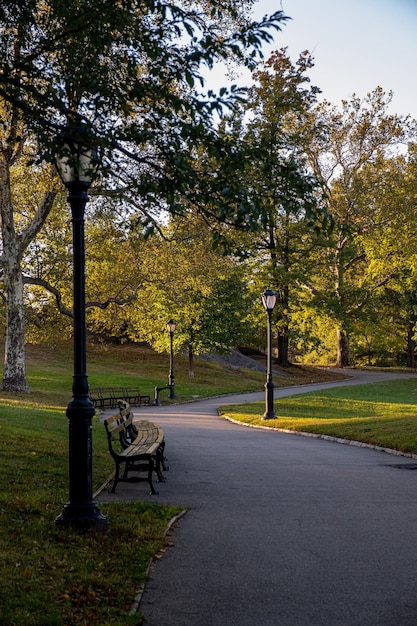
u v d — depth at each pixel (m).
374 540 7.53
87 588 5.63
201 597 5.70
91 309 36.88
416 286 55.88
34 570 5.89
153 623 5.15
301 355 90.38
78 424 7.48
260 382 52.31
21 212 33.56
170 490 10.39
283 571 6.41
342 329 60.06
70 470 7.46
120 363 52.91
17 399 29.23
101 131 6.30
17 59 6.91
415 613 5.39
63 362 50.97
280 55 42.12
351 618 5.28
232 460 13.95
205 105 6.05
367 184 56.66
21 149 25.09
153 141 6.33
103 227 29.80
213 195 6.34
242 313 52.91
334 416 28.12
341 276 61.84
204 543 7.34
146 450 10.47
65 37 7.03
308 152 52.59
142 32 6.86
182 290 36.09
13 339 32.12
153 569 6.41
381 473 12.27
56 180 21.14
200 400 40.03
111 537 7.14
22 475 10.01
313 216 6.35
